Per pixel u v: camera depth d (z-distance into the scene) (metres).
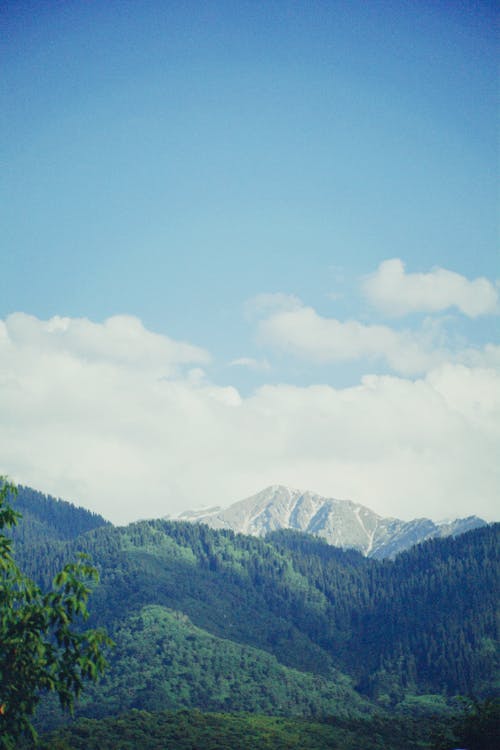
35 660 31.83
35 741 31.83
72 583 31.97
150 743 172.00
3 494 34.69
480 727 83.44
